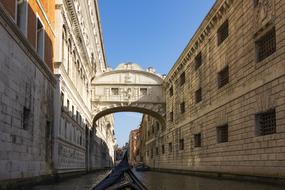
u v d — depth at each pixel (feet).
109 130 283.79
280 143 60.54
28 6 57.41
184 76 130.93
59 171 79.77
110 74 159.74
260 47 70.54
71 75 100.58
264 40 69.00
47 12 73.82
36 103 63.05
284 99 59.52
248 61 73.77
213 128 95.40
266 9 66.18
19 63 52.44
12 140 49.06
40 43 68.85
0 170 43.96
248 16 74.08
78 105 115.34
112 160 326.85
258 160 68.23
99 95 158.40
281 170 59.98
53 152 77.92
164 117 160.86
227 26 87.81
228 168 83.46
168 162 154.61
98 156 186.80
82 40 116.78
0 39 43.91
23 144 54.44
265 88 66.18
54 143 78.13
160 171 170.60
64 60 88.07
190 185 68.49
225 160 85.61
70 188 58.65
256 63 70.28
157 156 182.70
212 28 96.68
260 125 70.18
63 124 85.71
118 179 27.22
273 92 63.21
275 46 63.77
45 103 70.49
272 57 63.62
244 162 74.54
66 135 90.07
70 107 97.14
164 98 161.38
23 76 54.70
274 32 64.64
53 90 78.74
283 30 60.18
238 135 78.07
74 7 94.02
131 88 160.15
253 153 70.44
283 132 59.72
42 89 67.82
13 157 49.39
